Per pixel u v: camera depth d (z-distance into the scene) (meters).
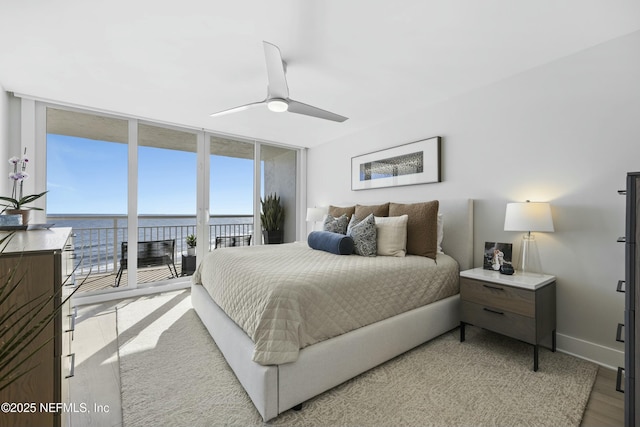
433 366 1.99
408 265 2.33
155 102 3.14
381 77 2.56
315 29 1.88
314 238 3.03
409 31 1.91
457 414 1.52
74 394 1.69
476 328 2.69
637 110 1.94
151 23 1.81
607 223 2.05
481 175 2.78
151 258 3.84
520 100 2.50
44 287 0.95
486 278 2.23
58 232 1.69
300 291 1.65
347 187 4.41
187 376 1.87
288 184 5.15
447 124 3.06
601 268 2.07
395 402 1.62
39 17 1.74
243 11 1.70
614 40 2.02
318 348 1.63
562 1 1.64
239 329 1.88
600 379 1.86
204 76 2.52
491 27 1.87
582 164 2.16
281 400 1.47
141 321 2.80
